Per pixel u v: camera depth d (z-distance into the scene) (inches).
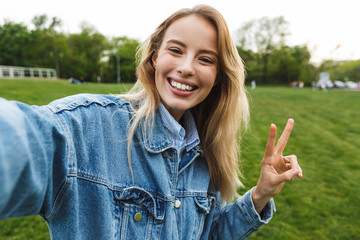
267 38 2625.5
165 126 44.2
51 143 25.5
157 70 42.7
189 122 50.1
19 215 24.1
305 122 468.8
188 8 42.6
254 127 402.6
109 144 36.9
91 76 2452.0
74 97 35.6
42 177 23.2
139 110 40.4
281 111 586.2
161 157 41.4
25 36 2357.3
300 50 2696.9
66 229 32.2
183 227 43.1
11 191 19.5
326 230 151.9
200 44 41.3
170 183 42.1
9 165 19.2
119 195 36.6
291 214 165.0
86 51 2536.9
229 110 50.7
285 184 204.1
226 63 44.5
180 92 41.5
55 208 31.0
